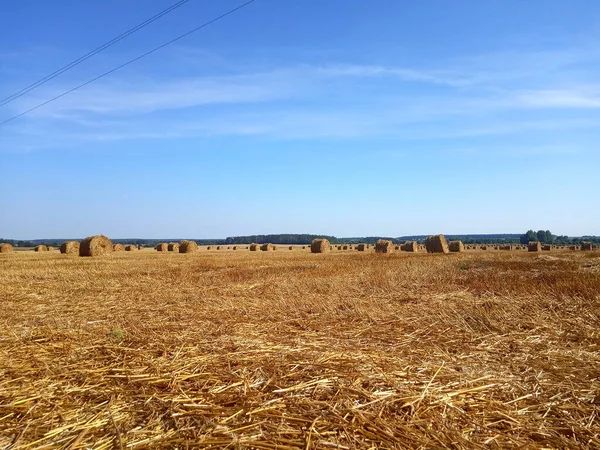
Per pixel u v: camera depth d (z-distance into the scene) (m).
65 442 3.96
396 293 12.93
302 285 14.85
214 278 17.75
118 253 49.47
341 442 3.96
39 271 21.27
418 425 4.29
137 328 8.53
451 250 47.28
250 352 6.73
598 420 4.47
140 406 4.73
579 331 8.05
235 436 4.00
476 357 6.58
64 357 6.55
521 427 4.29
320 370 5.82
